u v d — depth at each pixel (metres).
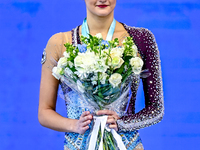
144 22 10.91
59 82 6.78
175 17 10.95
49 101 6.74
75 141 6.47
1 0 10.99
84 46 6.47
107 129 6.15
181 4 10.90
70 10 10.96
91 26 6.71
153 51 6.58
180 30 10.95
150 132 10.69
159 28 10.93
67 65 5.84
